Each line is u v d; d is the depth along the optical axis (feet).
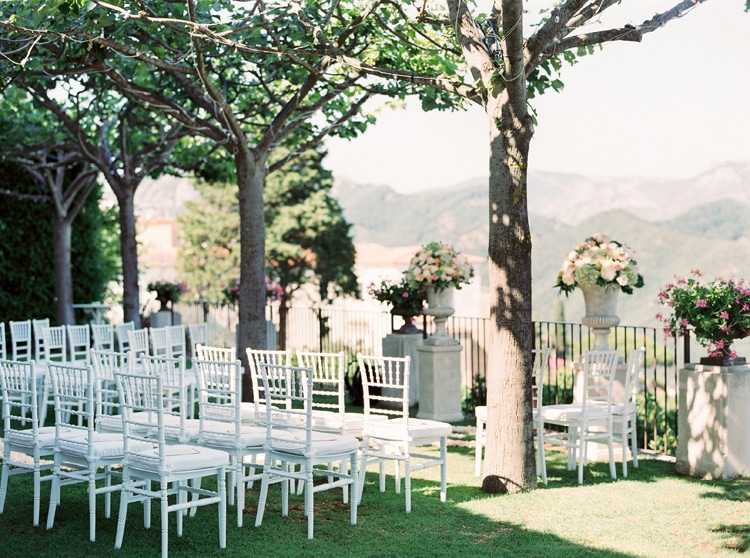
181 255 132.87
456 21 22.68
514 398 22.88
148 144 50.67
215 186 131.03
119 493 22.71
